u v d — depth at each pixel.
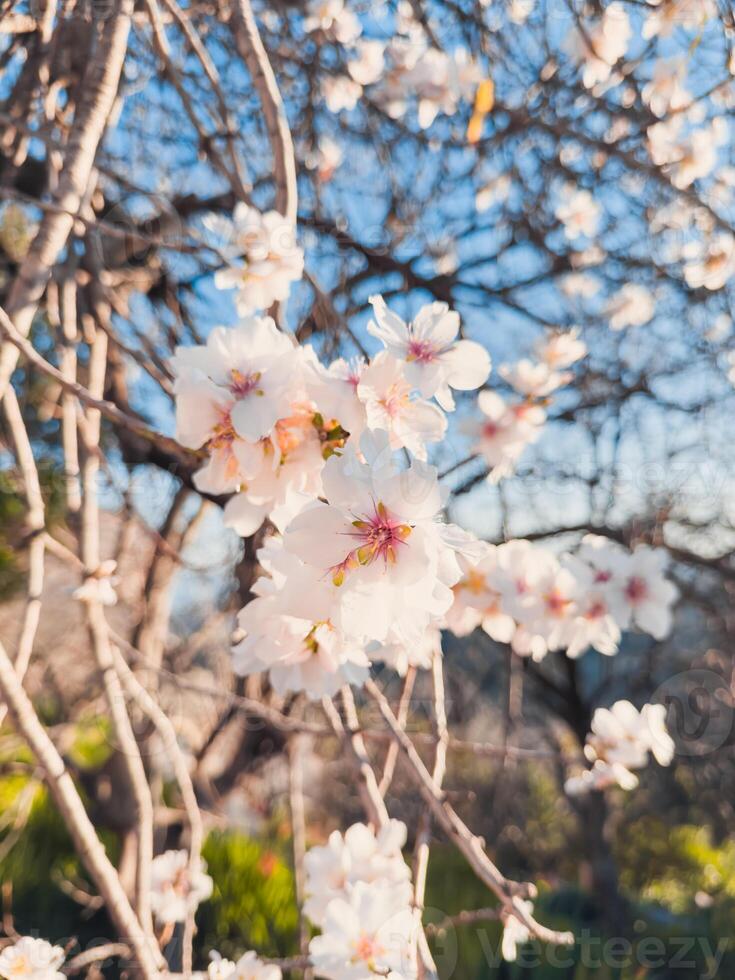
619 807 7.30
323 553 0.77
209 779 3.50
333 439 0.89
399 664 1.38
